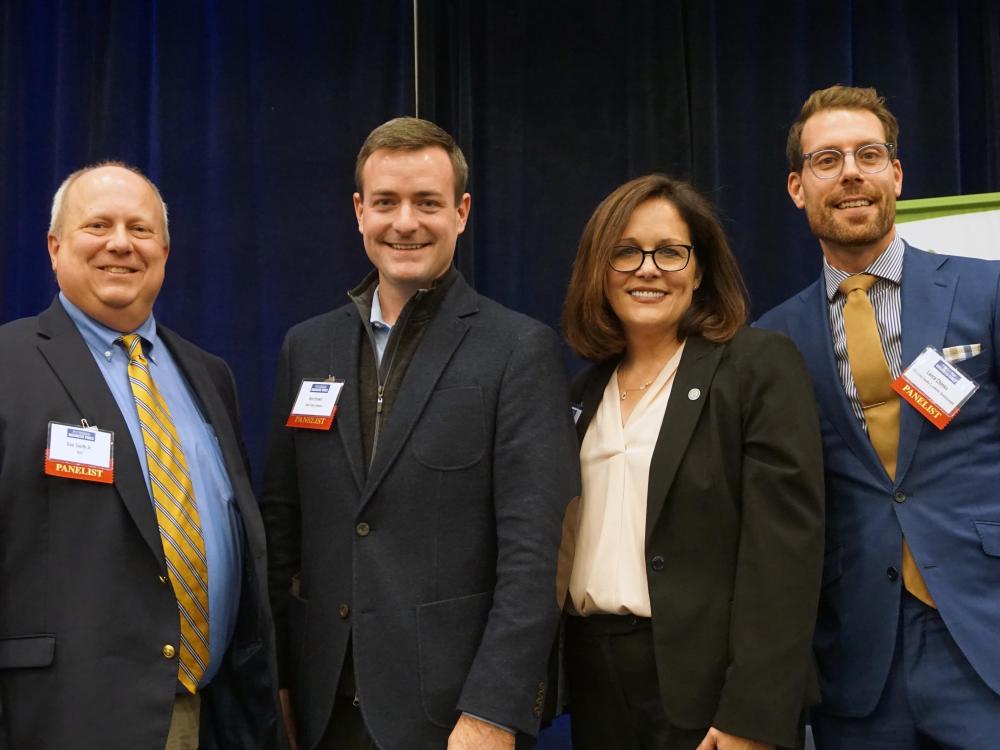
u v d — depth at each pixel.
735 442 1.63
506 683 1.47
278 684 1.73
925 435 1.76
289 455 1.85
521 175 3.12
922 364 1.77
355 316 1.84
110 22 3.20
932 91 3.02
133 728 1.51
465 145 3.09
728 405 1.64
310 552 1.70
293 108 3.16
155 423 1.72
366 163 1.75
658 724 1.59
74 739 1.47
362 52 3.14
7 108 3.21
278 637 1.83
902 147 3.02
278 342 3.12
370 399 1.72
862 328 1.87
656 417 1.71
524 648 1.49
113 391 1.71
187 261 3.15
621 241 1.74
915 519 1.74
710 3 3.06
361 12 3.15
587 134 3.12
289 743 1.78
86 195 1.72
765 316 2.06
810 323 1.95
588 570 1.68
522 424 1.61
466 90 3.11
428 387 1.65
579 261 1.83
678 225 1.74
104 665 1.51
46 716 1.48
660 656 1.57
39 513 1.54
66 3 3.21
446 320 1.72
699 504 1.61
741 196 3.07
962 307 1.82
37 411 1.57
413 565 1.59
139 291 1.75
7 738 1.49
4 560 1.52
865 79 3.08
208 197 3.15
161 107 3.17
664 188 1.76
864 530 1.78
